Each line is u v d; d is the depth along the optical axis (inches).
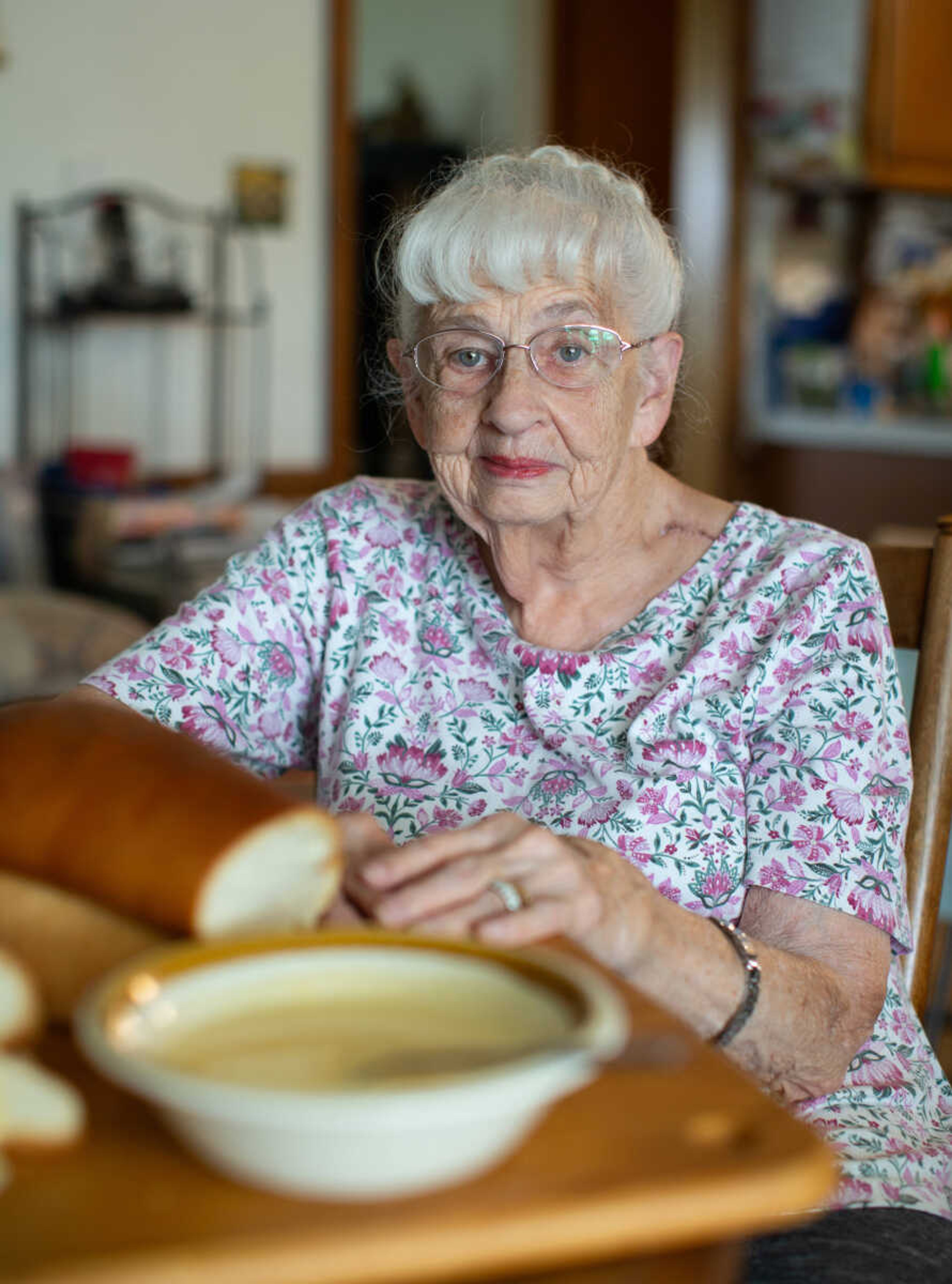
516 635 48.1
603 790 45.5
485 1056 21.2
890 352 189.3
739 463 181.2
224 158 168.9
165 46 163.8
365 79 228.4
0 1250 17.9
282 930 27.1
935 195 188.5
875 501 185.5
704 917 37.2
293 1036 21.8
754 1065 36.9
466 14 218.7
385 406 54.6
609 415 44.9
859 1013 39.8
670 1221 19.1
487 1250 18.4
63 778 26.5
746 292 179.6
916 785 48.0
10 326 160.1
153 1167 20.1
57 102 159.3
